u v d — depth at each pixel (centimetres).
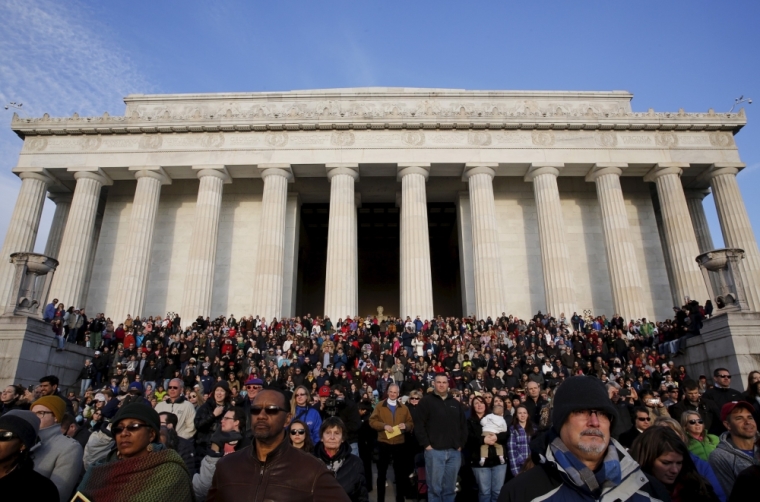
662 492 415
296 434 783
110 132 3962
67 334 2717
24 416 546
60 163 3919
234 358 2559
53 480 658
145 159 3931
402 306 3684
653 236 4284
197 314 3600
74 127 3928
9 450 501
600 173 3947
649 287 4156
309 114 3972
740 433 656
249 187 4444
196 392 1409
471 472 1255
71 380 2472
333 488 488
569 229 4319
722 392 1077
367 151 3928
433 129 3984
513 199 4412
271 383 1884
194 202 4397
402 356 2514
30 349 2194
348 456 859
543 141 3966
